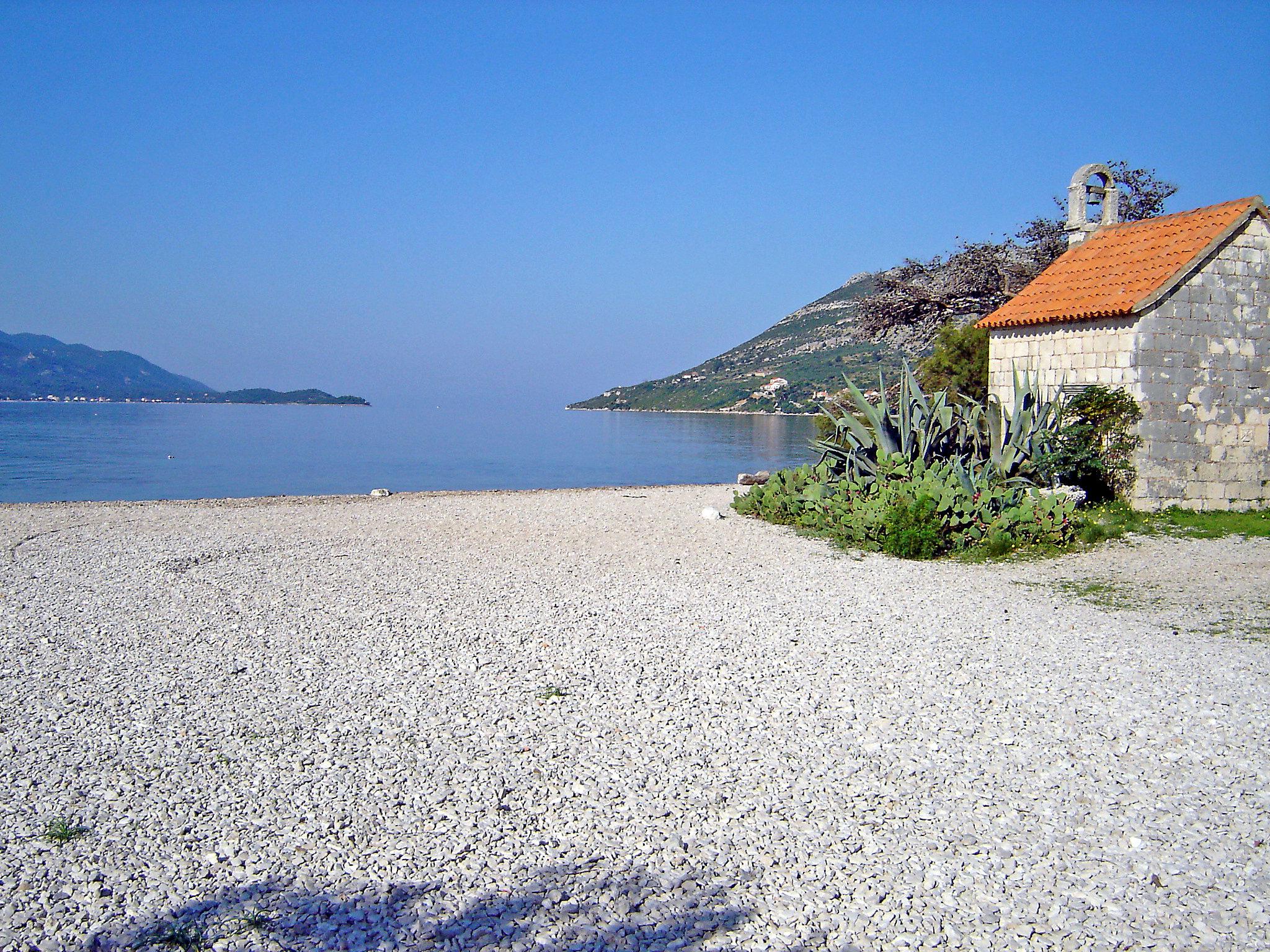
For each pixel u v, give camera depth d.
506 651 8.25
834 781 5.54
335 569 12.30
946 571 12.19
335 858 4.65
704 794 5.37
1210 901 4.26
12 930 4.02
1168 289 15.69
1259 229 16.22
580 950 3.91
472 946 3.94
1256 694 7.00
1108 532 14.17
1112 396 15.94
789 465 38.09
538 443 57.41
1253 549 13.29
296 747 6.04
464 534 15.80
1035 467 15.94
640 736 6.23
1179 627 9.09
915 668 7.75
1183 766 5.72
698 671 7.66
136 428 74.19
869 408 16.50
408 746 6.07
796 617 9.55
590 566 12.59
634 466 38.56
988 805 5.22
